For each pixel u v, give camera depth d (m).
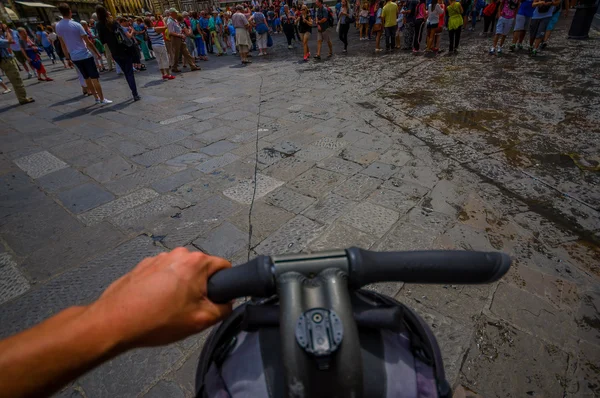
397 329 0.52
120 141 4.53
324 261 0.47
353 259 0.47
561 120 4.27
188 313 0.41
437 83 6.37
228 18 12.59
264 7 19.53
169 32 9.20
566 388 1.51
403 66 8.07
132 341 0.37
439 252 0.49
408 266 0.48
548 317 1.82
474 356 1.66
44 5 22.94
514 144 3.74
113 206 3.05
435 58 8.65
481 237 2.43
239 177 3.43
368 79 7.11
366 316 0.51
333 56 10.30
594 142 3.66
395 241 2.45
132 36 9.89
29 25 20.89
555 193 2.87
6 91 8.24
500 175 3.17
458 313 1.87
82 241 2.62
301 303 0.44
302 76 7.91
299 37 15.28
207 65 10.59
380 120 4.74
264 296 0.47
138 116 5.59
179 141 4.43
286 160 3.73
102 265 2.38
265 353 0.52
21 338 0.35
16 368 0.32
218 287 0.45
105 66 11.61
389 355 0.53
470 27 13.95
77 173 3.69
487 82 6.12
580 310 1.85
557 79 5.94
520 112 4.62
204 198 3.10
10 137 4.91
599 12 11.52
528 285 2.02
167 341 0.40
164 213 2.92
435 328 1.80
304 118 5.02
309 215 2.79
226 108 5.76
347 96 5.99
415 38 9.73
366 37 14.27
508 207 2.73
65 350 0.34
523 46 8.83
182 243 2.56
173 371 1.66
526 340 1.71
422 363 0.57
